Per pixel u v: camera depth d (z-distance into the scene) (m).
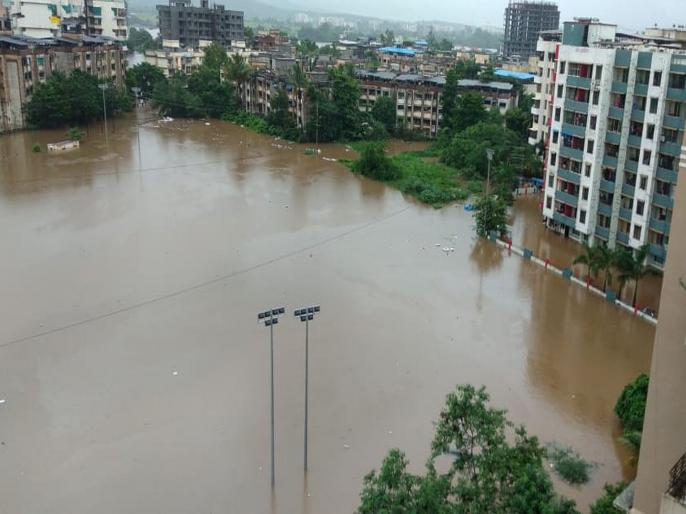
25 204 75.19
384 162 93.75
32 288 52.75
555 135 68.12
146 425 36.25
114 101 130.25
